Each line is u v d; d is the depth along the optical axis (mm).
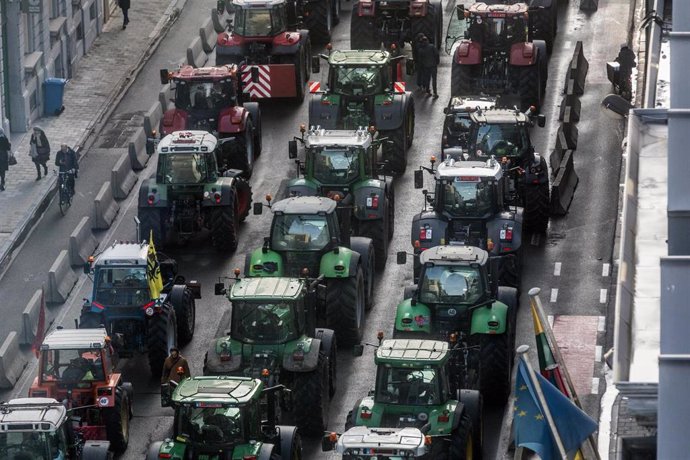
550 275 139000
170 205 141125
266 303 112562
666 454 59219
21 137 169125
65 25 181750
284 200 129750
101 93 181000
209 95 158250
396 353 103750
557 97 175875
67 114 175500
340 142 140125
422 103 175250
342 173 139750
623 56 173000
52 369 110375
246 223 149125
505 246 130500
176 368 117688
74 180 153875
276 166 163000
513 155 144000
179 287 127625
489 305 115562
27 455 97500
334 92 159750
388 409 103500
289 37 176125
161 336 120688
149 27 198750
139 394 120938
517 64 169125
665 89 99125
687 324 65500
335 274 124500
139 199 141000
